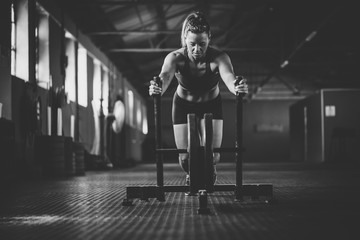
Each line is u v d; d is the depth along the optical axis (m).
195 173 3.42
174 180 7.60
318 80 30.38
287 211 3.29
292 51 19.00
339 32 21.30
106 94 19.31
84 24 15.16
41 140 9.44
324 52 24.95
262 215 3.10
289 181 7.16
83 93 15.55
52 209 3.64
